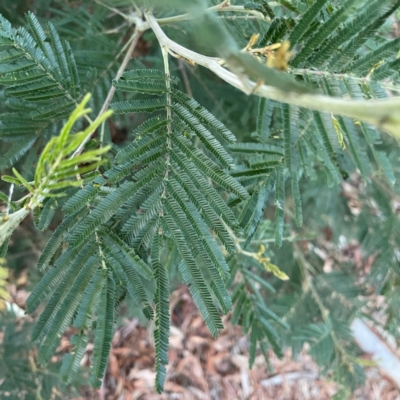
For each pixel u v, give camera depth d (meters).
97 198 0.16
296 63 0.16
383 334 0.65
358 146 0.17
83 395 0.60
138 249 0.16
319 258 0.51
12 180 0.14
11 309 0.39
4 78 0.17
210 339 0.68
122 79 0.17
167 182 0.16
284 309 0.44
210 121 0.17
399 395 0.67
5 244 0.16
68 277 0.15
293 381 0.69
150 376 0.64
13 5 0.30
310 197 0.44
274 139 0.21
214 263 0.16
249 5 0.18
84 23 0.31
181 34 0.29
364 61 0.15
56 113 0.20
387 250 0.41
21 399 0.35
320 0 0.14
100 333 0.15
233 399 0.67
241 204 0.19
